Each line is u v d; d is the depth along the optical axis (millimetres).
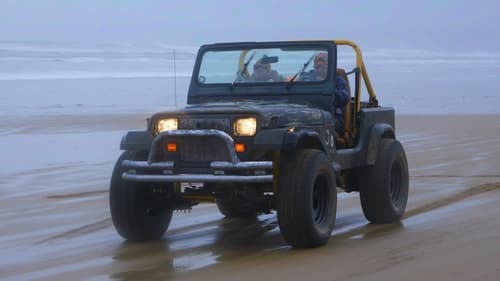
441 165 19094
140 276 9148
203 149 9984
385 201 11859
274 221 12570
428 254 9734
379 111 12344
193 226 12266
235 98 11727
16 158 21750
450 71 94688
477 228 11250
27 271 9531
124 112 39312
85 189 16344
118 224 10781
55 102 46906
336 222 12281
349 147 11766
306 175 9922
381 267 9156
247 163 9750
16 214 13578
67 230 12078
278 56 11680
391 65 119062
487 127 29234
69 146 24703
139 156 10648
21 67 97875
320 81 11422
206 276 9047
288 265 9406
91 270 9500
